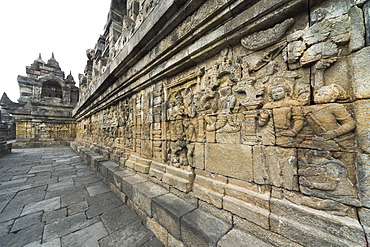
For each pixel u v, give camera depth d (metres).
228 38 2.18
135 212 3.25
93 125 9.53
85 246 2.32
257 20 1.89
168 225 2.38
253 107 2.01
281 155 1.79
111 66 4.88
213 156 2.52
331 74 1.51
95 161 5.98
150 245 2.41
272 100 1.89
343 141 1.44
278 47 1.83
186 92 3.13
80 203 3.61
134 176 3.97
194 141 2.89
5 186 4.58
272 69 1.87
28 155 9.57
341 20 1.43
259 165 1.95
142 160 4.09
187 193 2.75
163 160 3.54
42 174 5.80
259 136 1.99
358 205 1.35
